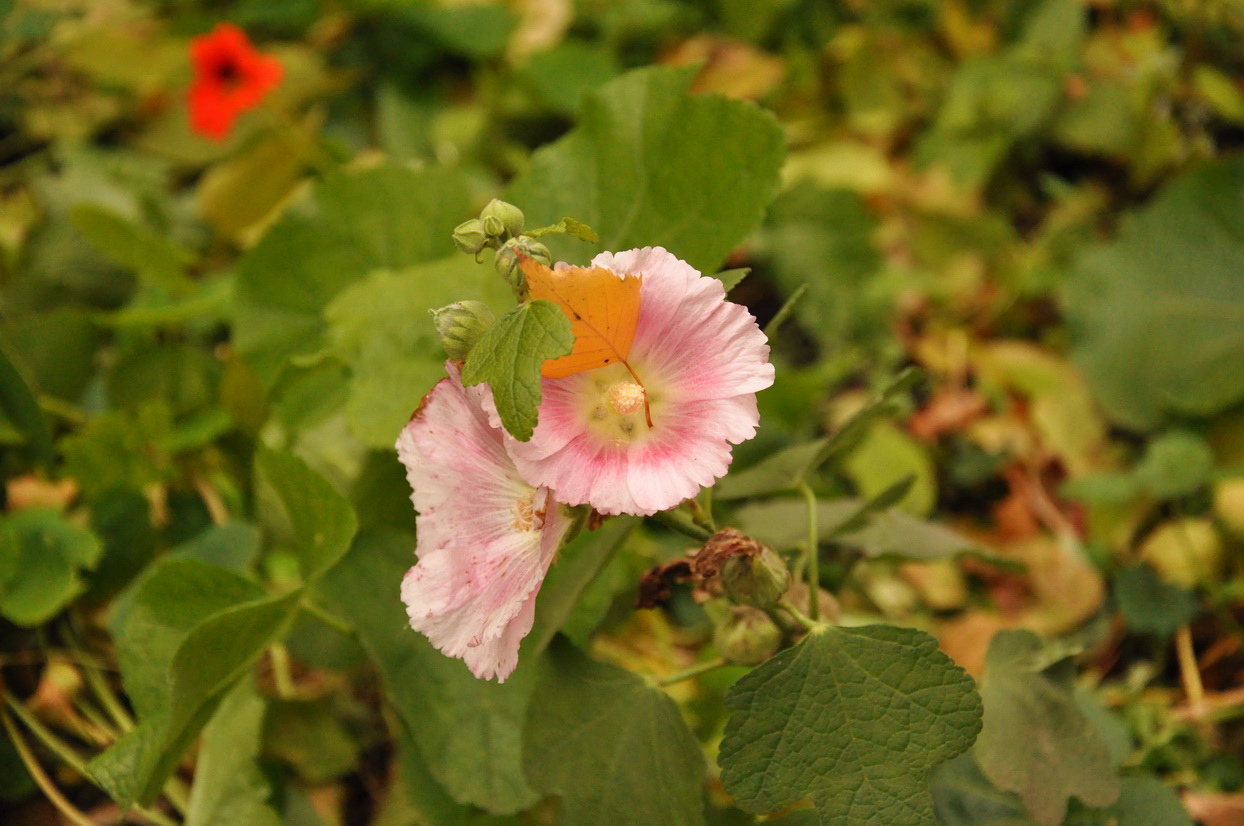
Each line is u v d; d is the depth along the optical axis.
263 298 0.98
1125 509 1.10
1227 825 0.92
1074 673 0.83
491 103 1.53
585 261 0.88
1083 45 1.54
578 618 0.87
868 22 1.64
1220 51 1.45
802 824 0.79
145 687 0.83
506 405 0.67
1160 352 1.20
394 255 0.98
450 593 0.72
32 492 1.02
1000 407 1.24
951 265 1.39
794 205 1.38
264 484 0.98
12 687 0.96
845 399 1.24
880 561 0.95
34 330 1.04
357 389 0.89
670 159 0.88
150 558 0.98
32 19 1.44
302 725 0.91
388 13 1.56
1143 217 1.24
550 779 0.78
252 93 1.32
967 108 1.46
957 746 0.73
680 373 0.70
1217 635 1.03
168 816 0.94
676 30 1.62
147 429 0.99
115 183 1.35
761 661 0.79
